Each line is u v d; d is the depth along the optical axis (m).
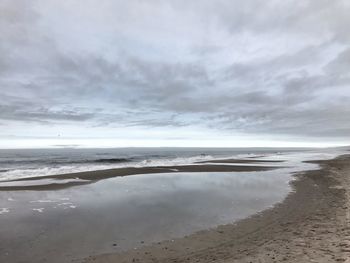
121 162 39.81
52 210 11.01
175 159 47.56
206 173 23.23
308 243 6.96
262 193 14.31
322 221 8.98
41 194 14.10
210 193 14.41
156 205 11.88
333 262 5.59
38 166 33.03
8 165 34.75
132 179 19.41
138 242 7.69
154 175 21.69
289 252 6.45
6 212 10.70
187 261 6.37
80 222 9.51
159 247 7.31
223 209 11.15
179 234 8.30
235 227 8.87
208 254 6.75
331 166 28.64
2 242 7.70
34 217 10.07
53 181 18.27
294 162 35.59
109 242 7.70
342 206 10.87
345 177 19.45
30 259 6.66
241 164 32.84
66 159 47.50
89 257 6.74
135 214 10.48
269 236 7.86
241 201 12.55
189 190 15.30
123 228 8.88
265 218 9.78
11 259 6.66
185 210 11.04
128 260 6.55
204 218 9.94
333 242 6.87
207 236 8.09
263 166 29.64
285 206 11.38
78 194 14.13
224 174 22.53
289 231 8.17
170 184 17.36
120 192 14.70
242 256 6.46
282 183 17.52
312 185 16.22
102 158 51.44
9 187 15.94
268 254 6.44
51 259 6.65
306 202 11.91
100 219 9.85
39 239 7.93
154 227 8.97
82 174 21.80
